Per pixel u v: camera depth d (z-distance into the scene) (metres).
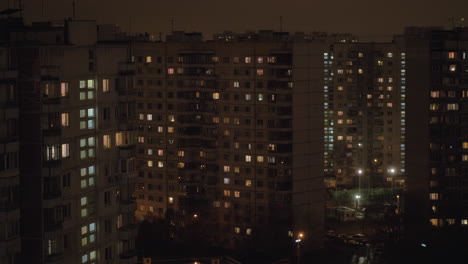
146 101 199.50
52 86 88.12
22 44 88.06
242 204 186.00
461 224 178.50
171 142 196.88
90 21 95.25
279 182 181.38
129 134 102.44
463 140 178.12
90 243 96.44
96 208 97.19
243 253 180.38
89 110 95.44
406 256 167.50
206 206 190.88
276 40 198.12
